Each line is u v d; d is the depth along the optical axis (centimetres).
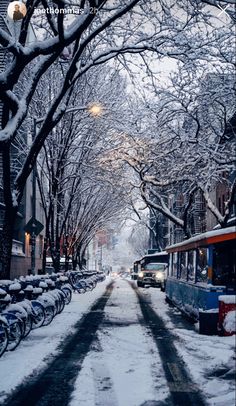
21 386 751
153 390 727
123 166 2761
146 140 2305
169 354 1005
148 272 3950
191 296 1591
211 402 664
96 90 2314
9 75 1078
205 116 2170
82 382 772
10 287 1167
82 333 1291
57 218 2694
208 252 1343
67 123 2295
